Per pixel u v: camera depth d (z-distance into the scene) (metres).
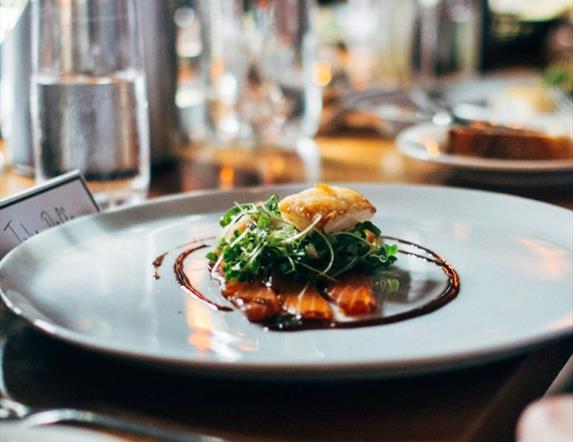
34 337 0.45
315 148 1.00
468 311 0.47
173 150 0.89
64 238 0.55
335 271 0.50
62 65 0.69
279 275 0.49
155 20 0.83
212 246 0.57
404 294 0.49
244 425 0.38
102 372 0.42
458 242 0.57
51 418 0.36
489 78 1.51
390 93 1.21
